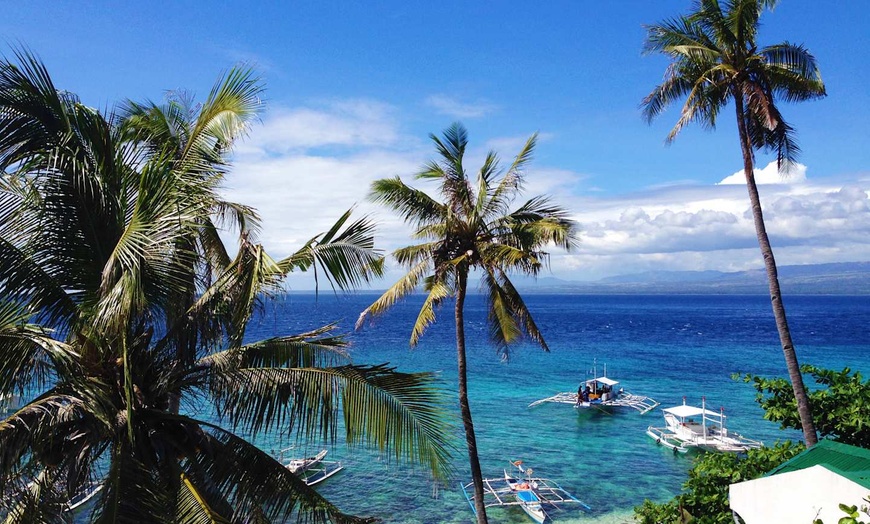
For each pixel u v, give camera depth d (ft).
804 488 21.57
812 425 40.98
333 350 27.43
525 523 75.77
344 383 25.45
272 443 97.60
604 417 130.93
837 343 274.98
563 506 81.46
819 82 49.16
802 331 347.56
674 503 37.14
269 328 279.28
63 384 22.95
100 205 25.52
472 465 51.85
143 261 21.61
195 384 25.72
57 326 23.62
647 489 87.81
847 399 39.73
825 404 40.60
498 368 199.11
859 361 211.41
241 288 24.03
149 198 22.13
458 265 52.95
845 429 38.78
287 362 26.84
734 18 49.26
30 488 22.49
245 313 23.34
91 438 22.82
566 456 103.55
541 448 108.06
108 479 21.93
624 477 92.99
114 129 28.04
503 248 50.93
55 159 23.08
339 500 81.46
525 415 132.46
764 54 50.08
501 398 150.00
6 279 21.79
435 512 78.13
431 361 211.20
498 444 110.01
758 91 48.75
